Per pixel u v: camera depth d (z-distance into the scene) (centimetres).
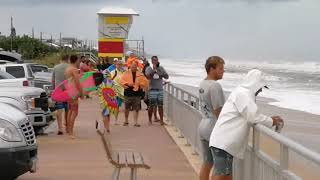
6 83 1984
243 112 674
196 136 1221
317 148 1603
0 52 3612
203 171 831
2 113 853
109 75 1598
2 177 841
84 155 1232
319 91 5503
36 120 1443
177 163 1140
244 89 680
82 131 1645
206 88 804
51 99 1672
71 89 1502
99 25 3588
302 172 512
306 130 2139
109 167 1095
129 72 1786
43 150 1298
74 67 1511
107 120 1586
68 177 1005
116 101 1592
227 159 699
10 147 831
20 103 1386
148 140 1462
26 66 2283
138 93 1775
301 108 3378
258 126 656
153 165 1114
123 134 1578
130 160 816
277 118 675
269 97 4412
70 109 1505
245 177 738
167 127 1739
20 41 7400
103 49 3578
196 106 1232
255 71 683
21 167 844
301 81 8019
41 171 1055
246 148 724
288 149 548
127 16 3569
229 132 689
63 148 1330
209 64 809
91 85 1589
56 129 1658
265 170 632
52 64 6050
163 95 1912
